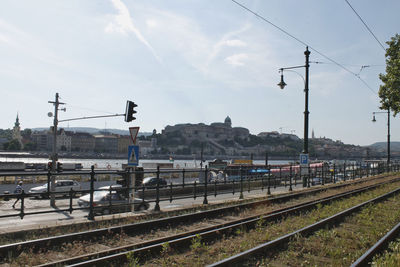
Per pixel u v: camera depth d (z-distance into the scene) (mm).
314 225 9438
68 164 46750
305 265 6695
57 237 7672
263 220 10367
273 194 19797
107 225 10078
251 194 20906
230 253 7352
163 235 9070
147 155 192875
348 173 36906
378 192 19844
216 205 14922
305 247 7758
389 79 26594
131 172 12164
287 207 13742
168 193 21281
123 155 176000
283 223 10633
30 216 13531
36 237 8477
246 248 7637
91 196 10695
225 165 41656
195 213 11414
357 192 19625
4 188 27453
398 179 31672
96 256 6762
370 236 8938
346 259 6930
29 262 6535
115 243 8102
